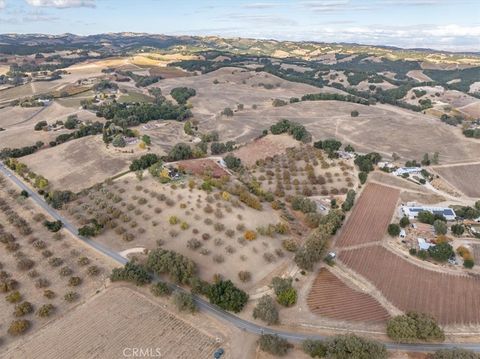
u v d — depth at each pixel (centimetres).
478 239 15688
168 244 14388
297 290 12506
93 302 11750
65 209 16775
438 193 19900
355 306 11944
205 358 9881
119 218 15875
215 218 15588
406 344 10506
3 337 10481
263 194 18038
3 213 16625
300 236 15450
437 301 12262
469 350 10000
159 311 11419
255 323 11125
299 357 9969
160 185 17900
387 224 16675
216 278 12481
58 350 10069
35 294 12012
